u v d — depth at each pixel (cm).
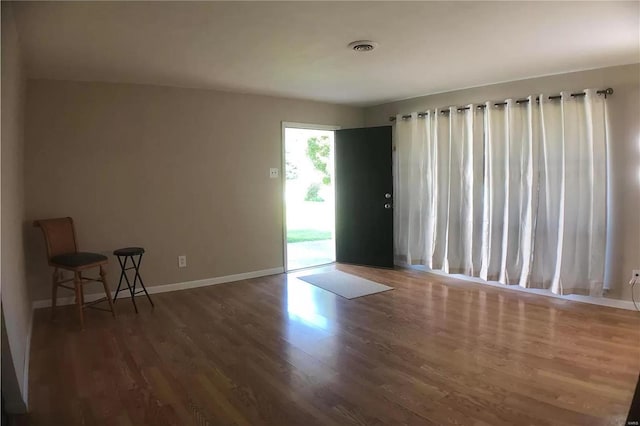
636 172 372
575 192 397
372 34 286
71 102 397
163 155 445
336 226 596
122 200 426
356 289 455
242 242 503
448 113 491
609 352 293
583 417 215
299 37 290
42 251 389
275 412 221
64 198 398
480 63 365
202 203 472
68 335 329
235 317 369
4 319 194
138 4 228
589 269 393
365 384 250
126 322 358
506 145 440
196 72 385
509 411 221
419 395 237
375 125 592
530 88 425
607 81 380
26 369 261
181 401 232
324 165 918
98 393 241
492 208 448
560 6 240
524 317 364
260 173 512
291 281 493
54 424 212
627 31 283
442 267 508
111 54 321
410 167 540
